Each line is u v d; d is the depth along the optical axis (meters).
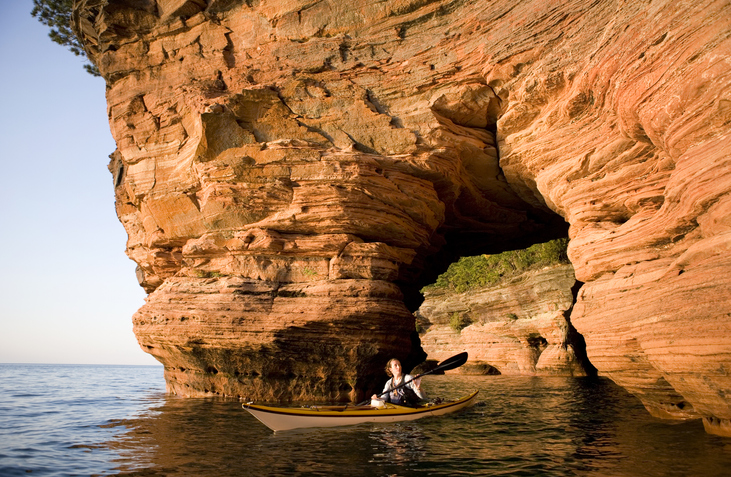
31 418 9.41
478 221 15.73
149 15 13.82
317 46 12.93
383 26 12.55
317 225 12.14
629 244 8.02
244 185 12.27
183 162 13.20
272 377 12.22
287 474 5.06
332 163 11.98
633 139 8.50
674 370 6.28
